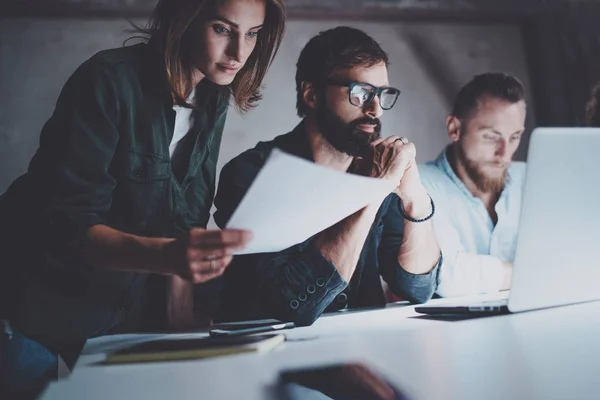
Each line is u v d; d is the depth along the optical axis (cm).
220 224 161
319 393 68
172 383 72
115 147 117
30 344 118
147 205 126
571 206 109
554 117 343
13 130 302
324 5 323
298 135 181
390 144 133
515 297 111
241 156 168
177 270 93
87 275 119
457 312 115
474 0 338
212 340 94
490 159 238
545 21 344
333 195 96
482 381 70
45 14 307
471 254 212
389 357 81
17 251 120
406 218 141
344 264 119
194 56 120
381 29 333
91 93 113
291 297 118
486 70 340
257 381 73
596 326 97
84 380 74
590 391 66
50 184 110
